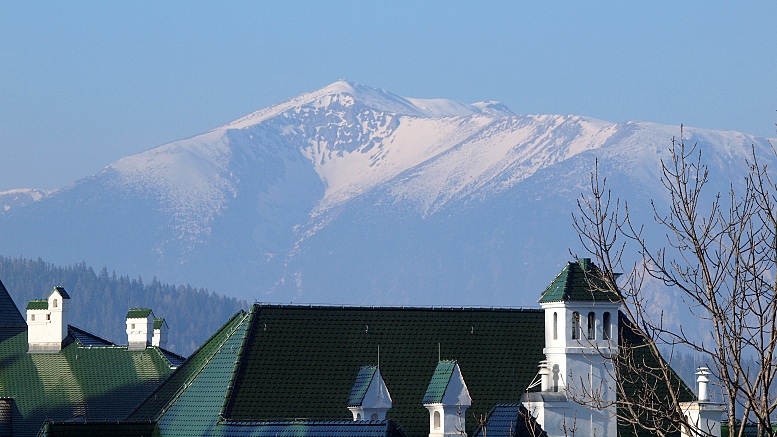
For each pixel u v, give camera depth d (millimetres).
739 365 93375
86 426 178250
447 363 186750
